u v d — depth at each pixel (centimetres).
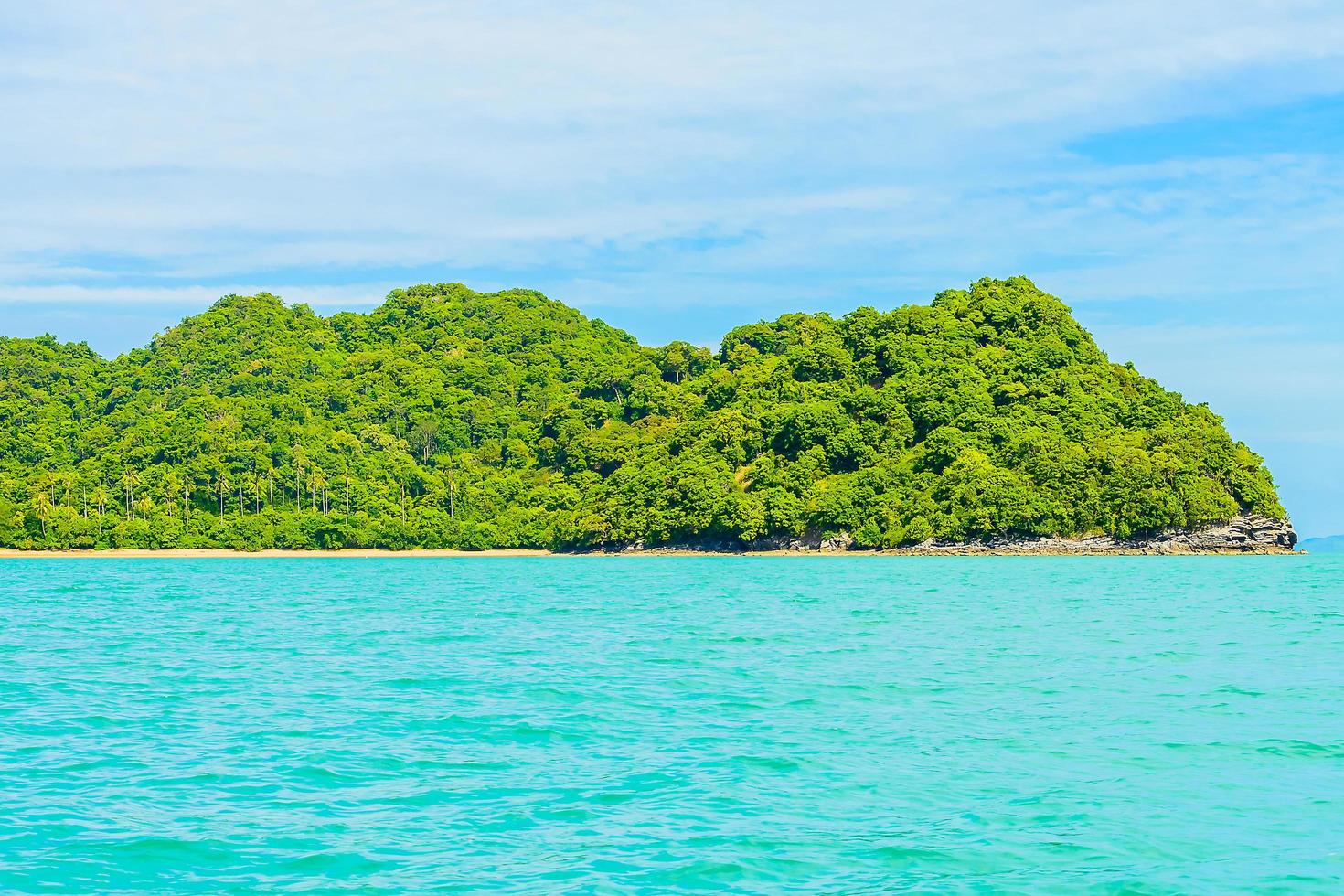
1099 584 12275
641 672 4981
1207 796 2822
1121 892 2178
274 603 9988
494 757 3259
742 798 2811
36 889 2200
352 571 18025
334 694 4394
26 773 3086
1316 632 6719
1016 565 17838
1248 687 4503
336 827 2588
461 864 2331
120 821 2630
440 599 10362
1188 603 9206
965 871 2288
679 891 2180
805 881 2233
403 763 3197
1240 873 2275
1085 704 4106
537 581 13838
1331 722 3747
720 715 3897
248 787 2928
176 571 18088
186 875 2275
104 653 5872
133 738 3544
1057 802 2773
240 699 4269
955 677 4803
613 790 2889
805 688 4478
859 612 8394
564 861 2344
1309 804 2756
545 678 4788
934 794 2853
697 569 17512
